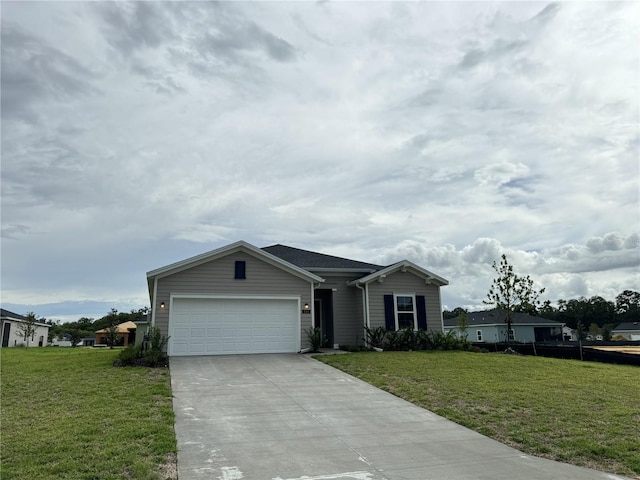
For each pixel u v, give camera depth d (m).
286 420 7.94
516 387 10.81
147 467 5.30
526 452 6.52
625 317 70.31
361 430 7.45
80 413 7.87
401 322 19.70
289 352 16.94
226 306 16.62
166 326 15.81
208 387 10.53
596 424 7.84
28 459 5.54
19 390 10.12
